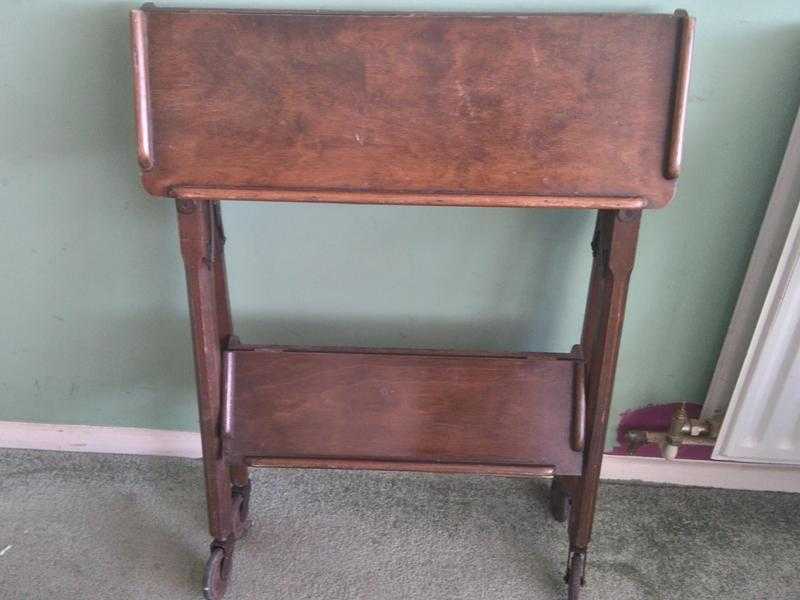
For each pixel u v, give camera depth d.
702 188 1.20
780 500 1.48
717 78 1.11
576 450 1.20
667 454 1.40
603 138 0.94
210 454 1.19
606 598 1.27
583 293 1.32
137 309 1.39
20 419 1.54
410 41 0.93
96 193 1.27
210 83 0.94
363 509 1.43
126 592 1.27
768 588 1.29
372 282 1.34
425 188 0.96
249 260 1.33
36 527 1.38
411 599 1.26
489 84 0.94
